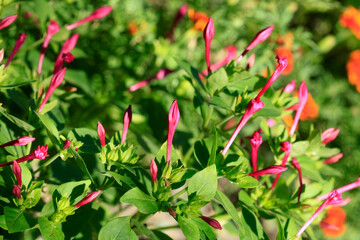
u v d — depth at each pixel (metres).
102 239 0.47
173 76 0.83
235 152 0.60
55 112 0.59
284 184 0.57
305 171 0.58
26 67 0.62
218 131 0.57
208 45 0.56
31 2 0.65
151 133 0.74
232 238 0.92
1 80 0.53
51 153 0.57
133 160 0.51
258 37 0.55
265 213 0.56
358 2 1.51
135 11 0.97
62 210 0.48
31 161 0.56
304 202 0.58
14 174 0.48
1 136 0.53
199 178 0.49
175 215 0.48
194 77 0.56
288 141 0.58
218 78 0.55
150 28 0.94
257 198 0.57
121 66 0.85
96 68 0.83
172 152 0.51
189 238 0.48
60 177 0.54
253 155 0.53
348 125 1.47
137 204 0.48
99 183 0.54
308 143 0.57
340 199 0.51
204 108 0.61
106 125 0.75
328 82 1.51
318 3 1.38
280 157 0.58
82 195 0.50
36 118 0.52
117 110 0.75
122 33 0.88
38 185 0.49
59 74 0.51
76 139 0.52
